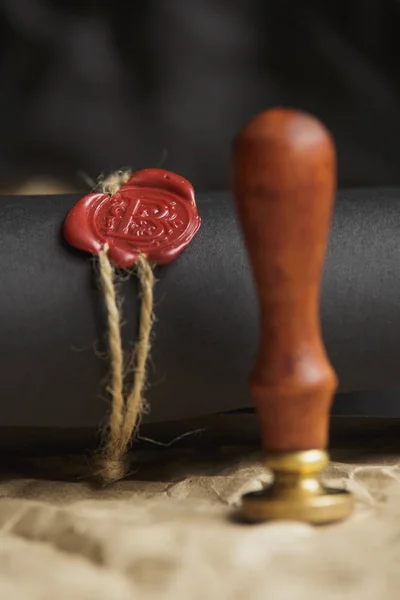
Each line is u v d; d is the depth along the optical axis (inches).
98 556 12.1
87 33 94.0
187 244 15.0
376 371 15.5
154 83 95.3
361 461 16.4
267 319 13.0
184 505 14.1
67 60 93.7
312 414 12.9
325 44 93.4
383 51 92.8
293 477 12.9
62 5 93.6
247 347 15.0
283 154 12.5
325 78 94.3
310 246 12.7
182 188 15.5
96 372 14.8
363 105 93.6
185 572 11.5
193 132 96.0
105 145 94.6
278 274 12.8
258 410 13.0
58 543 12.6
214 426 16.4
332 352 15.2
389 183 93.2
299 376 12.8
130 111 95.5
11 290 14.7
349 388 15.5
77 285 14.7
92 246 14.8
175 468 16.5
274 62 95.0
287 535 12.3
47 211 15.5
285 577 11.5
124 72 95.2
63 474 16.5
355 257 15.4
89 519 13.0
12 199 15.9
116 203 15.3
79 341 14.7
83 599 11.2
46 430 16.1
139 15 94.3
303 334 12.9
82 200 15.3
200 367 14.9
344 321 15.2
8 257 14.9
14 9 92.2
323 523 12.8
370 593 11.2
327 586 11.3
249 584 11.3
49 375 14.8
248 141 12.6
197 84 95.6
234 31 94.7
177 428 16.3
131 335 14.7
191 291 14.9
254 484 15.1
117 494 15.3
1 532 13.1
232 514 13.5
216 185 96.2
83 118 94.2
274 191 12.6
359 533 12.5
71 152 94.1
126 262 14.6
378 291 15.3
